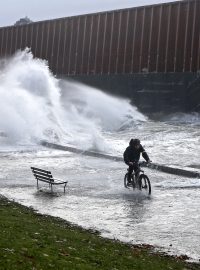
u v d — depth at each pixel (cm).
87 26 7631
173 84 6606
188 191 2514
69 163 3534
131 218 1958
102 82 7444
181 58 6469
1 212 1789
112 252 1377
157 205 2186
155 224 1869
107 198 2336
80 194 2431
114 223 1878
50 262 1080
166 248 1572
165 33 6619
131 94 7069
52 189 2553
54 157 3872
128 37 7050
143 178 2470
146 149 4156
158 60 6700
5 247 1112
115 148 4253
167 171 3138
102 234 1714
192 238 1691
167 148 4194
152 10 6731
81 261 1166
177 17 6456
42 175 2612
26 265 1009
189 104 6531
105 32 7331
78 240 1465
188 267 1352
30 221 1669
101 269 1133
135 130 5753
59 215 1994
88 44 7631
